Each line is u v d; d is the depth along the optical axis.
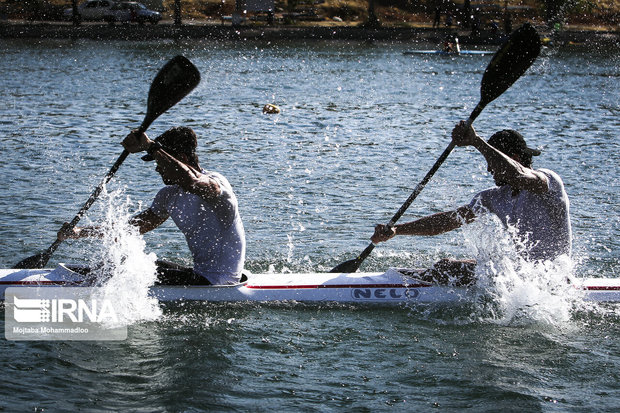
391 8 54.69
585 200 10.62
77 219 6.38
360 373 5.40
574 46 43.19
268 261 7.92
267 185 11.47
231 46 40.84
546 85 26.27
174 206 6.17
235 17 46.78
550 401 5.01
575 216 9.75
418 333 6.12
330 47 41.91
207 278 6.44
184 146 5.85
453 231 9.19
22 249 8.09
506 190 6.28
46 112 18.22
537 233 6.26
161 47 38.91
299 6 52.47
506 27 44.53
